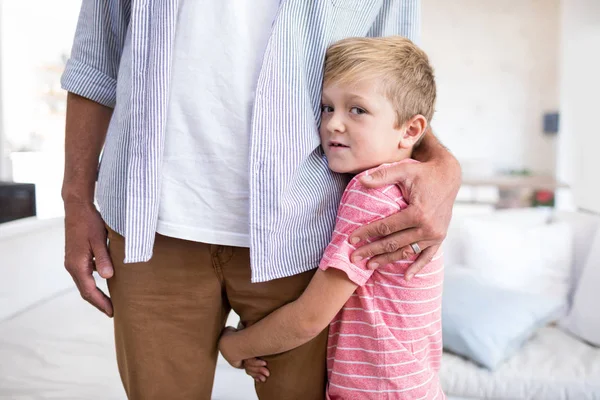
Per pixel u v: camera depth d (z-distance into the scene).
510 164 5.82
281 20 0.75
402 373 0.84
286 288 0.84
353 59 0.79
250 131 0.76
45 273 2.17
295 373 0.89
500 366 1.72
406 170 0.77
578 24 4.86
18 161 3.48
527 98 5.70
